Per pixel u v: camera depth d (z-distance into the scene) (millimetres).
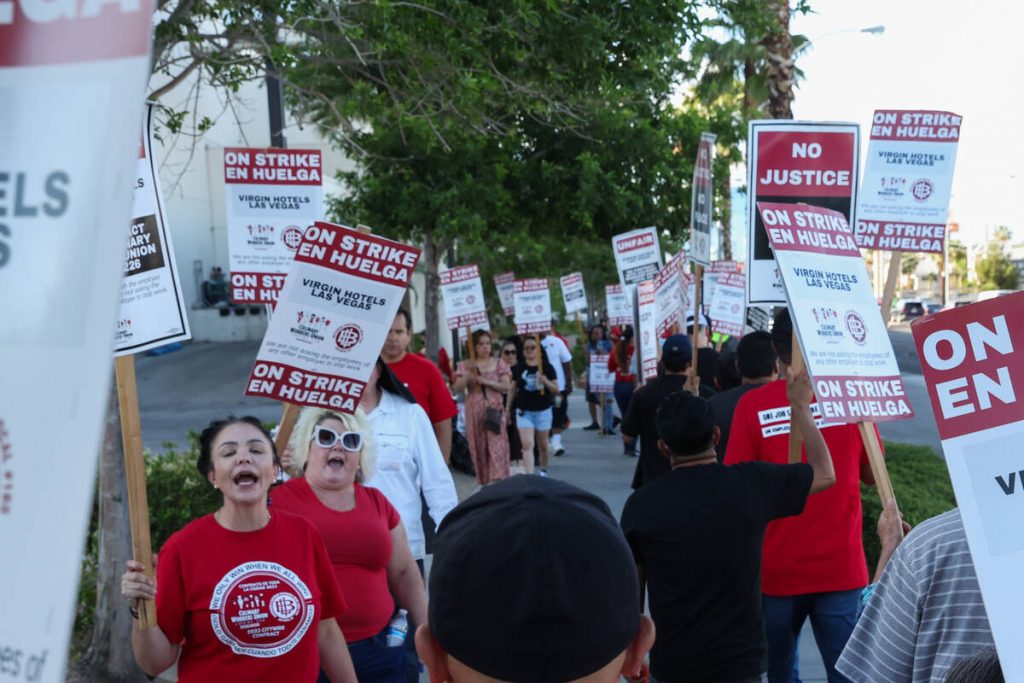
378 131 16125
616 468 13922
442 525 1551
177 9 7734
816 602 4582
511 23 8594
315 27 9148
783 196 5086
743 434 4750
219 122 40375
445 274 13219
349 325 4441
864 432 3754
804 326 3768
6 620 1149
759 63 22859
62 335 1138
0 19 1182
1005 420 1895
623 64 10016
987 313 1910
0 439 1157
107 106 1138
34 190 1160
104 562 6223
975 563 1886
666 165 18984
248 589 3287
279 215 5633
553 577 1388
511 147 17141
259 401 24766
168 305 3754
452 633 1443
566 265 33438
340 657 3625
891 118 5793
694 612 3680
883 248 5863
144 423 21219
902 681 2459
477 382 10977
